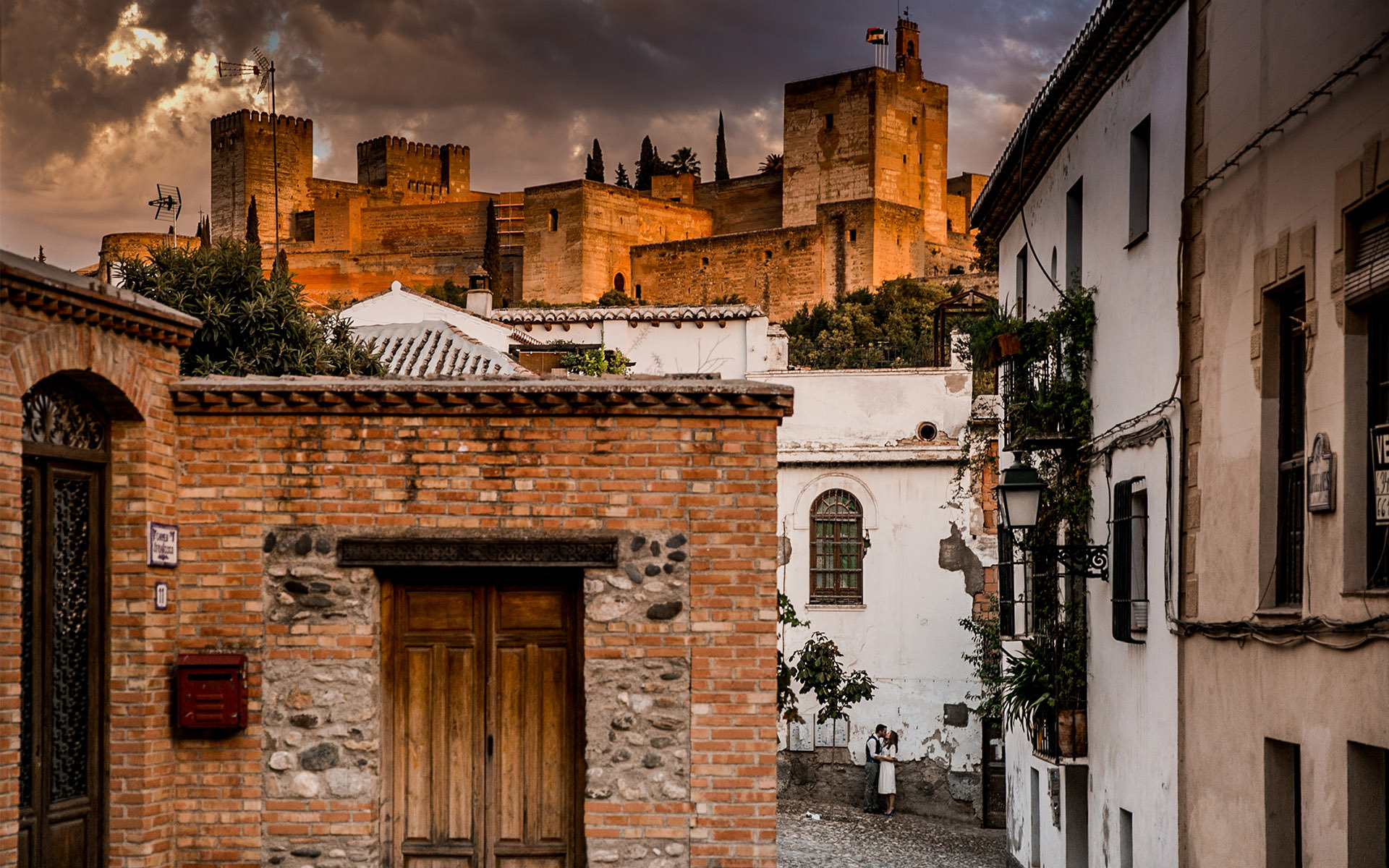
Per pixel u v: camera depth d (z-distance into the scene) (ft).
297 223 340.39
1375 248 28.35
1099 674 50.65
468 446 30.58
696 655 30.27
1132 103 46.03
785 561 86.79
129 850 28.55
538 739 31.19
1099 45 46.57
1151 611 43.21
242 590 30.35
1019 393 53.52
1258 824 33.50
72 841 27.71
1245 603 34.73
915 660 85.40
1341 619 28.89
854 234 255.70
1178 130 40.73
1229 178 36.35
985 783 83.97
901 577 85.92
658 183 315.99
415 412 30.50
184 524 30.45
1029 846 63.82
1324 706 29.76
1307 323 31.12
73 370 26.35
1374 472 28.27
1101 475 49.96
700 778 30.09
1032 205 64.59
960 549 85.46
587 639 30.35
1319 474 30.22
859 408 87.45
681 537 30.45
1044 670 54.60
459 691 31.24
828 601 86.43
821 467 86.94
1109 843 48.75
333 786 30.07
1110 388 48.88
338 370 58.65
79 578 28.25
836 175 286.25
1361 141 28.43
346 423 30.58
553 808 31.09
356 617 30.35
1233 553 35.63
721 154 366.63
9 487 24.48
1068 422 51.78
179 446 30.53
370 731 30.22
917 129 291.38
